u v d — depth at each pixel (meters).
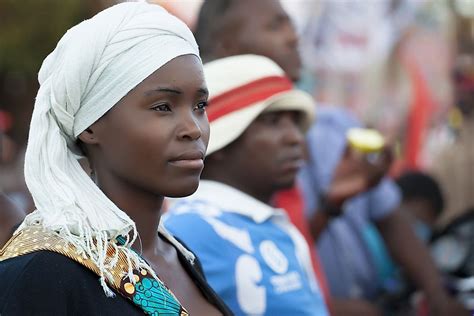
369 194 5.68
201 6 5.02
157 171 2.52
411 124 8.13
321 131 5.19
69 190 2.44
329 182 4.97
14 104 10.68
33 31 10.70
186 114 2.54
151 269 2.47
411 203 6.98
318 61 7.93
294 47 4.87
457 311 5.89
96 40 2.51
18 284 2.33
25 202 6.73
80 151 2.63
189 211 3.70
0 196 3.52
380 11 8.03
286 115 3.99
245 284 3.61
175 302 2.47
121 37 2.51
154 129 2.51
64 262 2.36
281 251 3.80
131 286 2.42
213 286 3.55
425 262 5.84
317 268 4.51
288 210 4.41
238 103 3.89
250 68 3.96
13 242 2.45
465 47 8.27
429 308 5.84
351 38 7.96
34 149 2.50
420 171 7.55
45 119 2.53
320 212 4.66
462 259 6.32
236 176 3.92
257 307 3.62
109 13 2.54
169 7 6.67
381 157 4.59
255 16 4.80
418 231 6.88
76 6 10.70
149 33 2.52
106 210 2.46
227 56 4.82
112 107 2.52
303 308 3.74
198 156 2.56
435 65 8.21
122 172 2.54
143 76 2.49
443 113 8.24
